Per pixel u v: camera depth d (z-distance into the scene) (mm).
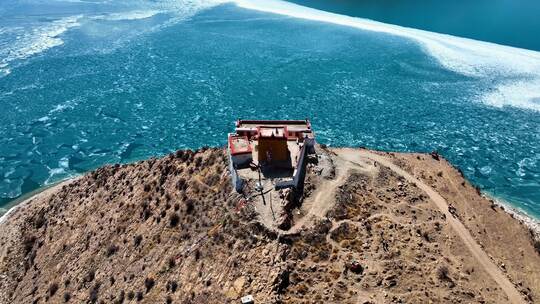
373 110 113188
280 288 43406
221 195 55625
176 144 99875
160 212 59969
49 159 96688
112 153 98000
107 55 142875
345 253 48344
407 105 115812
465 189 71500
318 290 44031
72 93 121188
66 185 81938
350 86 124062
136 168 72812
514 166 95125
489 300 48406
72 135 104188
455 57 140125
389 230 53125
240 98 117438
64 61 138875
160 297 48719
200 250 50531
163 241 55688
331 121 108000
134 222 62094
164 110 112750
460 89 123812
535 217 80875
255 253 47062
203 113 111062
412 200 61344
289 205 51719
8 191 88438
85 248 64188
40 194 86250
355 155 69562
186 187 60688
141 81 126938
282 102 115688
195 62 137500
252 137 62156
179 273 49938
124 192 69375
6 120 109625
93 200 72688
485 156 97812
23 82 126562
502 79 128500
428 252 51969
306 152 61375
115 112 112562
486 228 63250
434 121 109562
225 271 46812
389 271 47406
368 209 55625
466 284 49281
